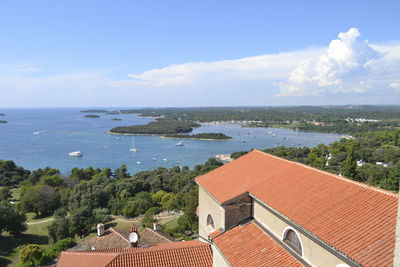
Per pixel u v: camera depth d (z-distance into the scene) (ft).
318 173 63.46
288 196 58.65
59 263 77.10
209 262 68.03
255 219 67.05
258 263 52.44
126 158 605.73
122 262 64.03
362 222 42.88
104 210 231.09
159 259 66.90
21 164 543.80
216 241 63.57
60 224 190.60
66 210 261.03
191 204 168.55
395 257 30.68
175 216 231.71
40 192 277.03
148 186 358.43
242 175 80.12
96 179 352.08
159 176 376.68
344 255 38.14
